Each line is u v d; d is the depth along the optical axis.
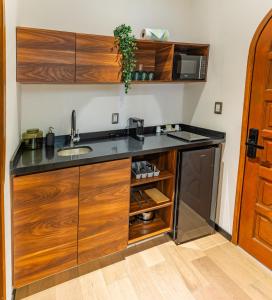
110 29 2.50
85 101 2.53
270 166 2.15
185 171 2.40
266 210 2.21
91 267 2.22
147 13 2.66
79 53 2.07
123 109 2.75
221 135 2.59
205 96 2.77
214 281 2.09
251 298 1.94
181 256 2.37
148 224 2.64
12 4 1.67
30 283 1.97
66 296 1.92
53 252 1.96
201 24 2.73
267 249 2.22
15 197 1.73
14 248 1.80
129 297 1.93
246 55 2.29
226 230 2.65
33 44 1.90
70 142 2.45
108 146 2.32
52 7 2.21
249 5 2.22
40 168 1.78
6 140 1.49
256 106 2.22
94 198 2.05
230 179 2.55
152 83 2.74
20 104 2.17
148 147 2.29
